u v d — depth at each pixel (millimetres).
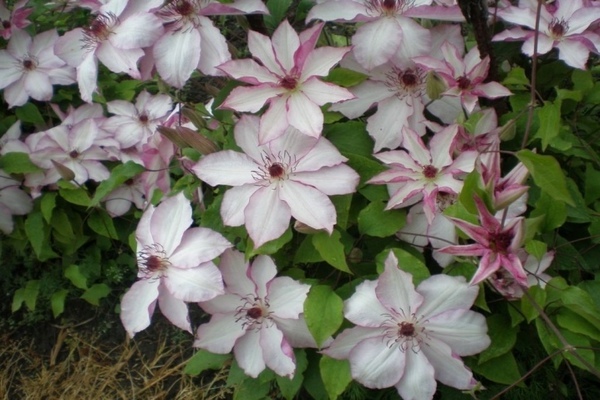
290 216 557
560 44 612
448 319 541
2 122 876
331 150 569
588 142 660
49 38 855
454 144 568
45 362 842
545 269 564
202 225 613
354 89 628
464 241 580
